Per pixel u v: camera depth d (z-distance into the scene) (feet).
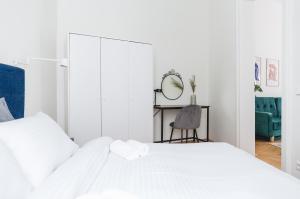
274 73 17.81
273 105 16.10
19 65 7.20
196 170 4.11
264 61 17.33
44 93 8.68
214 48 13.26
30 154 3.68
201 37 13.71
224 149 5.56
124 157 4.82
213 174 3.88
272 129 14.24
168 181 3.55
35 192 2.85
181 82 13.23
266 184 3.34
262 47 17.21
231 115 11.72
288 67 7.79
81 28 10.52
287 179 3.53
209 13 13.78
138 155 4.86
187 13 13.32
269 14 17.43
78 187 3.09
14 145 3.67
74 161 3.94
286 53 7.85
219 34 12.74
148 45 11.20
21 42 7.33
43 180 3.52
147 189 3.23
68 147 4.78
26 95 7.55
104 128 10.04
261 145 13.35
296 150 7.58
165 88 12.84
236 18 11.24
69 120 9.30
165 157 4.88
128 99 10.63
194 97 12.76
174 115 13.10
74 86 9.39
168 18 12.81
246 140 11.32
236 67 11.27
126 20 11.65
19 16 7.23
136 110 10.84
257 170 3.97
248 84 11.35
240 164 4.36
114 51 10.29
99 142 5.32
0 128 3.73
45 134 4.25
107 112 10.12
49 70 9.11
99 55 9.93
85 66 9.61
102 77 10.00
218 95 12.88
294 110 7.66
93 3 10.79
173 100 13.05
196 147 5.83
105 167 4.23
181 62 13.23
